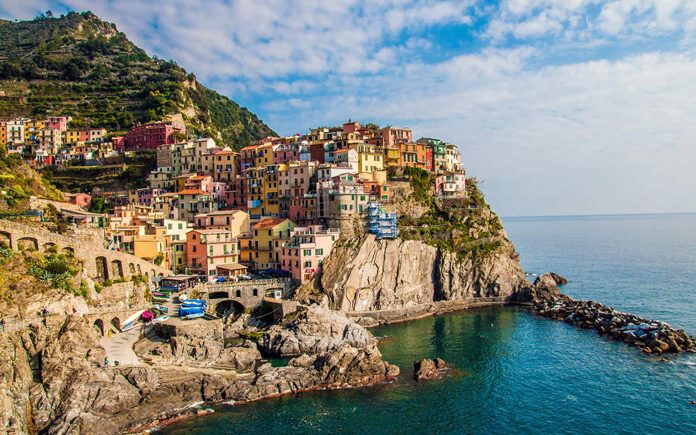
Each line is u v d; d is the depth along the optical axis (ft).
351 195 476.95
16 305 248.52
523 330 403.75
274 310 383.86
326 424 246.88
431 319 444.14
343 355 296.92
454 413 260.62
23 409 222.69
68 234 331.57
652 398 277.23
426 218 533.14
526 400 275.80
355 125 631.15
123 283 339.16
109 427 233.35
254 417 251.80
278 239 457.27
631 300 517.14
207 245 433.89
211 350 304.91
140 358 285.02
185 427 241.55
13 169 421.59
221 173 612.29
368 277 451.94
